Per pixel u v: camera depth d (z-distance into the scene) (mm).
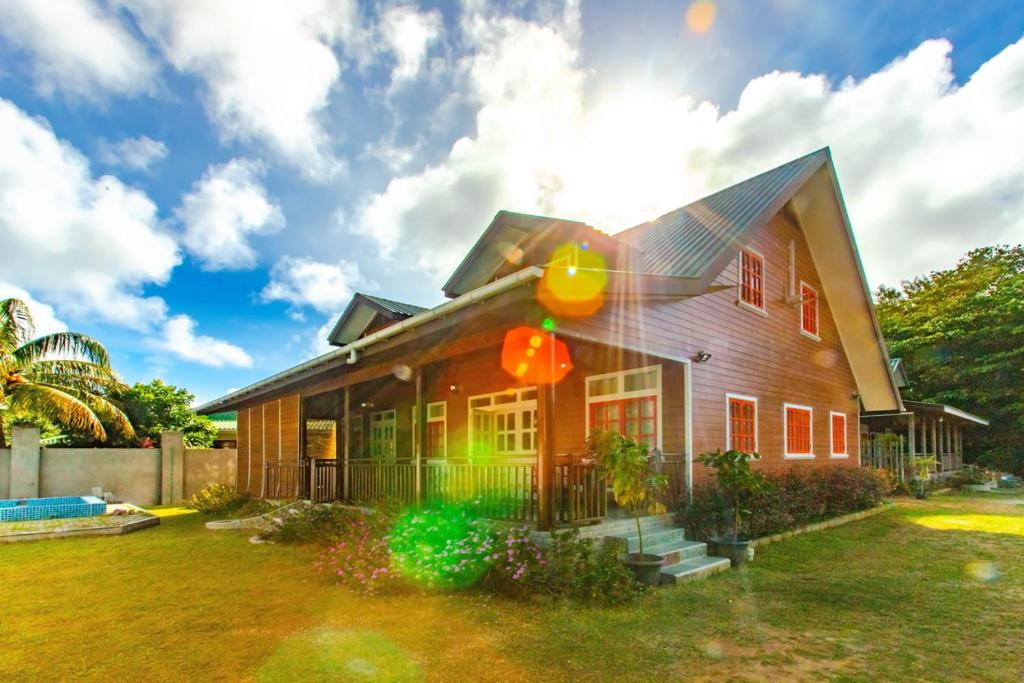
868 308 13438
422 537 6367
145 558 7684
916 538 8812
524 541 5691
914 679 3721
